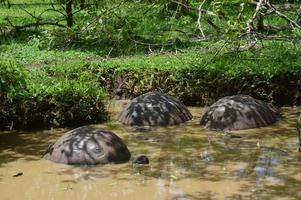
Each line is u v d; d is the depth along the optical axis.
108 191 8.28
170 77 13.61
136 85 14.07
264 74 13.44
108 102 13.43
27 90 11.63
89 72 14.09
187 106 13.56
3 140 10.82
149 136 11.07
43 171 9.07
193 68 13.63
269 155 9.88
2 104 11.45
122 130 11.52
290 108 13.34
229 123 11.38
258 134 11.16
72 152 9.34
